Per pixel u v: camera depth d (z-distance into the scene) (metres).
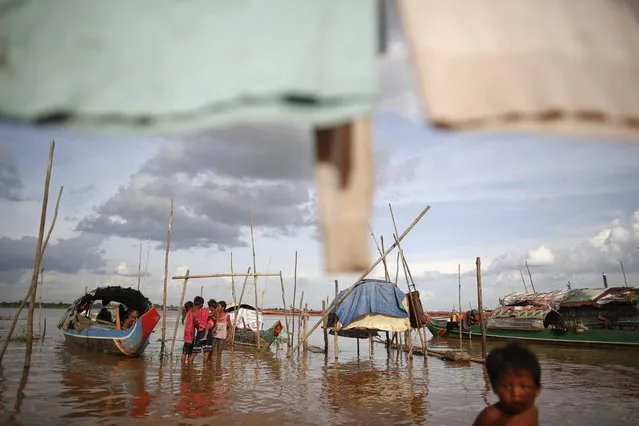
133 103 1.59
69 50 1.63
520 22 1.72
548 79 1.68
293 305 24.58
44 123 1.64
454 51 1.65
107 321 19.31
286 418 8.52
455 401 10.27
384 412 9.17
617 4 1.82
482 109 1.62
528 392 2.20
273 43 1.58
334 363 17.25
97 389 10.60
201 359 17.19
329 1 1.62
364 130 1.92
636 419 8.92
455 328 31.42
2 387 10.44
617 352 21.69
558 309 29.05
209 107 1.56
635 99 1.73
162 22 1.62
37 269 12.84
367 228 1.89
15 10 1.67
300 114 1.55
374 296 16.89
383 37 1.72
